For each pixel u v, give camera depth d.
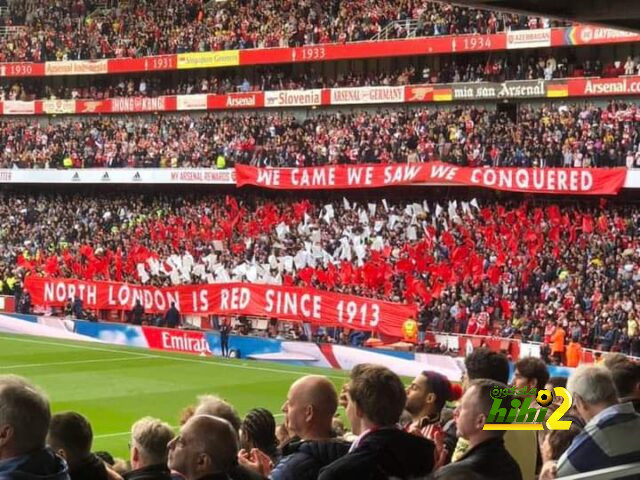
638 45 51.97
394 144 52.97
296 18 60.50
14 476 5.67
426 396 9.08
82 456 7.55
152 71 66.81
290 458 7.40
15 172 64.00
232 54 61.09
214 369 42.12
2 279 56.00
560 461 7.29
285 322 45.91
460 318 41.25
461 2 17.69
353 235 49.22
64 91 68.94
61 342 50.06
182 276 50.84
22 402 5.77
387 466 6.69
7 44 69.31
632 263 41.53
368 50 56.53
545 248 44.16
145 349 47.84
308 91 58.56
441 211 48.09
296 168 53.72
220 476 6.62
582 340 37.81
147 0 67.00
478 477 5.43
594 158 46.09
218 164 57.25
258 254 51.03
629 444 7.14
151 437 8.02
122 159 61.25
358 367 7.10
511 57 55.28
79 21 68.69
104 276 53.38
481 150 49.84
